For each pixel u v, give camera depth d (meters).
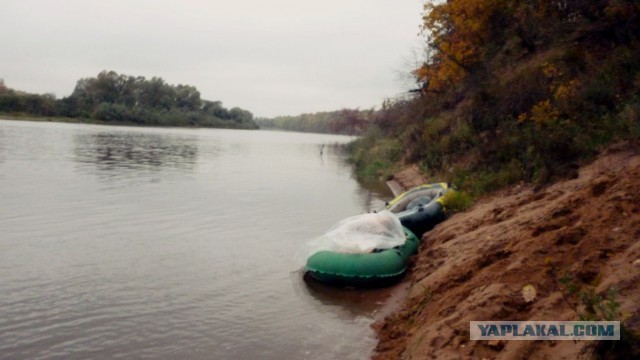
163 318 6.48
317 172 27.14
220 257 9.38
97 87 115.81
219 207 14.57
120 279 7.97
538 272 4.83
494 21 18.83
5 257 8.88
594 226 5.07
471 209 9.98
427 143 19.95
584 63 11.88
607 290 3.86
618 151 7.86
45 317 6.42
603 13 12.11
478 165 13.20
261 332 6.11
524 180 10.06
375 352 5.53
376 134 36.09
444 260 7.21
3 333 5.93
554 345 3.70
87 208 13.50
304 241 10.73
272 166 30.03
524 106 13.27
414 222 10.20
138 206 14.12
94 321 6.34
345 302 7.14
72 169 21.80
